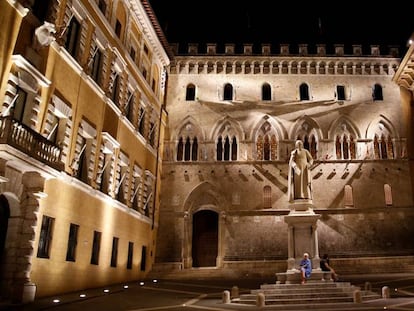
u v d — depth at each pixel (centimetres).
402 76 4272
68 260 2259
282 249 3947
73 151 2339
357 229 3984
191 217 4134
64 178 2189
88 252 2483
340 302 1778
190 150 4322
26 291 1777
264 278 3334
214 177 4191
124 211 3127
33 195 1884
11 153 1622
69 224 2253
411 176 4122
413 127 4275
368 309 1570
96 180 2639
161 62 4253
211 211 4206
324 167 4159
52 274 2061
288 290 1877
